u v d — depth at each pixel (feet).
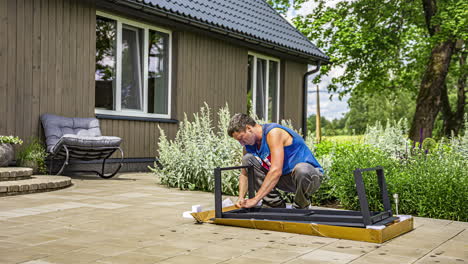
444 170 15.58
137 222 12.07
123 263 7.99
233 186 19.25
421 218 14.02
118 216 12.91
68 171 24.73
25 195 16.88
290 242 9.98
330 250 9.29
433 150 19.08
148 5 27.86
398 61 72.38
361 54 67.46
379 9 67.36
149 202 15.84
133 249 9.06
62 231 10.71
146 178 24.75
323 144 25.77
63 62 24.95
